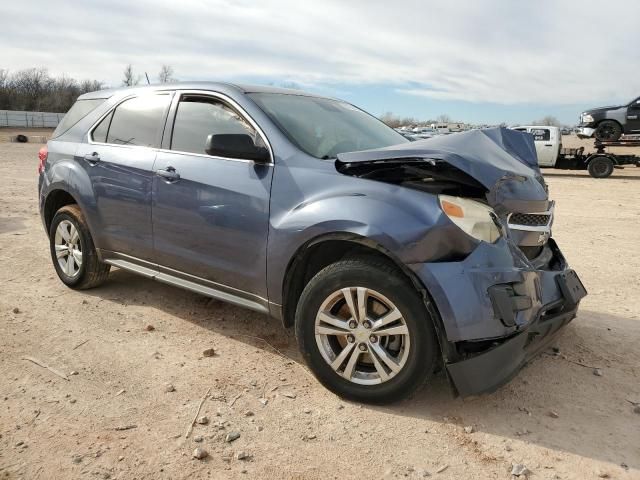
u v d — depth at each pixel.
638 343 4.00
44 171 4.96
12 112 67.88
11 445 2.61
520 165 3.46
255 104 3.65
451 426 2.88
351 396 3.06
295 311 3.41
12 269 5.53
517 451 2.68
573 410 3.06
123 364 3.48
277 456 2.59
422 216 2.79
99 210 4.38
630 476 2.51
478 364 2.74
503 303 2.77
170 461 2.53
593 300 5.01
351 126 4.11
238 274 3.50
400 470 2.52
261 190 3.35
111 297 4.71
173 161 3.86
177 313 4.38
